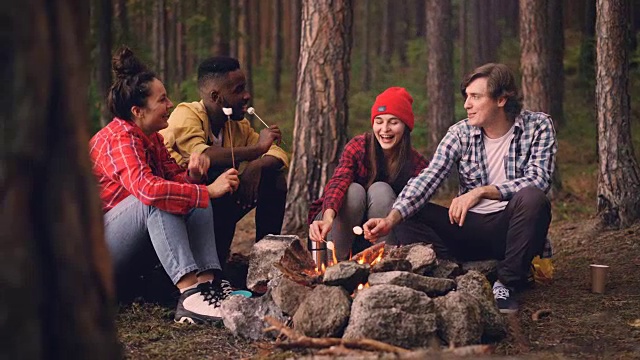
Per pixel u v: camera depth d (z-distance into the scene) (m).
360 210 4.68
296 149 7.12
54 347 2.14
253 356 3.50
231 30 16.16
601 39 6.78
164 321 4.21
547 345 3.61
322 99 7.04
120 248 4.23
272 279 4.21
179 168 4.62
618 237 6.43
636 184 6.71
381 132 4.74
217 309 4.06
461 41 18.75
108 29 10.66
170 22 20.33
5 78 2.02
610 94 6.72
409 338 3.37
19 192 2.03
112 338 2.27
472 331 3.46
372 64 24.44
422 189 4.56
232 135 5.14
